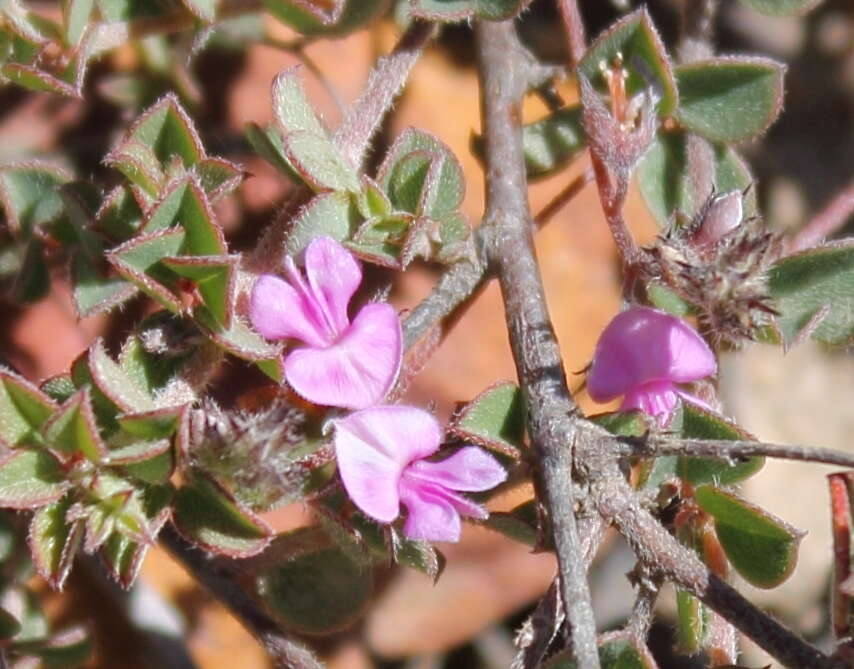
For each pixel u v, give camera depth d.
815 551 0.23
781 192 0.24
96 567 0.21
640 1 0.23
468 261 0.18
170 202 0.17
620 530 0.17
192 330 0.18
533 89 0.20
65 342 0.21
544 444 0.17
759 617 0.17
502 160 0.19
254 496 0.17
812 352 0.24
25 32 0.19
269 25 0.22
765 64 0.19
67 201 0.19
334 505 0.18
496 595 0.21
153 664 0.21
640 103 0.19
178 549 0.19
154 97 0.21
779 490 0.23
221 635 0.21
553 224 0.22
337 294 0.17
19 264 0.20
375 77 0.19
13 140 0.21
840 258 0.18
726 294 0.17
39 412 0.17
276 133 0.19
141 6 0.19
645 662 0.17
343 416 0.17
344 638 0.21
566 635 0.16
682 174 0.20
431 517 0.17
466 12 0.18
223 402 0.20
